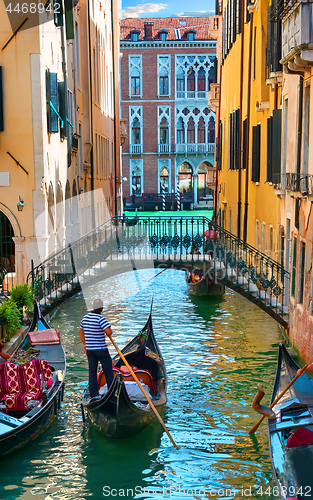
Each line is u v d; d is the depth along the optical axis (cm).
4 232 1817
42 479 771
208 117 5544
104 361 938
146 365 1095
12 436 795
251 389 1104
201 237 1917
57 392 947
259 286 1550
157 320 1647
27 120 1571
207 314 1727
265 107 1677
